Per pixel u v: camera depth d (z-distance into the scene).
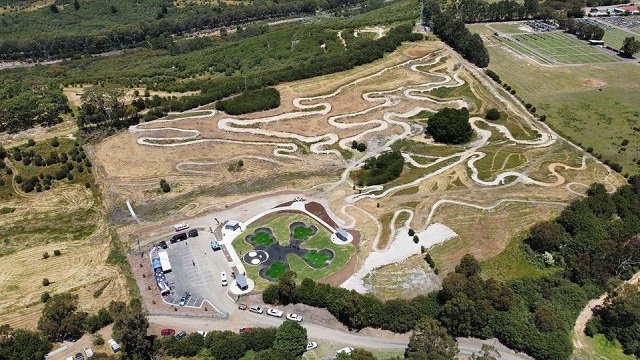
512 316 107.31
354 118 192.50
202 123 189.12
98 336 106.12
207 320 110.69
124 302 114.81
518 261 126.12
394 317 107.81
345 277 121.12
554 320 106.25
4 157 167.12
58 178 159.88
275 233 135.62
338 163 166.75
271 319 111.00
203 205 147.25
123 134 181.88
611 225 132.62
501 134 182.50
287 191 153.00
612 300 110.75
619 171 160.25
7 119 182.88
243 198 150.12
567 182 155.25
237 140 178.50
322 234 135.00
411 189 152.75
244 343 101.88
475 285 109.00
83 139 177.62
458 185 154.25
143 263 126.38
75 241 136.00
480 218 139.75
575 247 126.81
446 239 132.38
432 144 176.50
